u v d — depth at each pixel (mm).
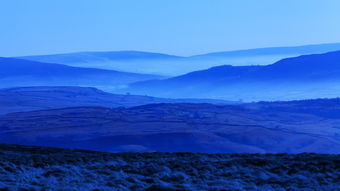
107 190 40844
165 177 50281
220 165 58312
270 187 45219
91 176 49562
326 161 58531
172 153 76938
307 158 62938
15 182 43219
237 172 53688
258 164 59000
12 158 63250
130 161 63625
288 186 46062
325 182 47625
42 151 82375
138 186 44125
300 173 52594
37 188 39594
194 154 74812
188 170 54938
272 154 73188
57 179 46562
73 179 46094
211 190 42625
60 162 61812
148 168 55406
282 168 55969
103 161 63031
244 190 42906
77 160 63844
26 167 55656
